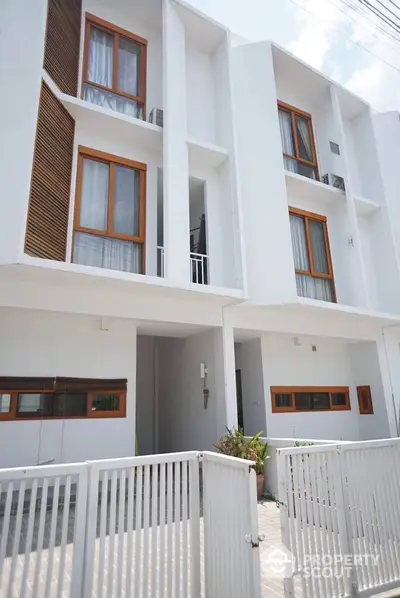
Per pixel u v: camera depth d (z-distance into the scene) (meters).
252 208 7.74
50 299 5.94
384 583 3.45
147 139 7.18
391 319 8.95
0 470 2.35
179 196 6.77
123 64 7.75
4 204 4.95
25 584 2.26
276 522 5.05
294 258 8.66
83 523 2.51
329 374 9.70
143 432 9.82
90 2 7.57
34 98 5.38
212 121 8.21
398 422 9.36
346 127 10.73
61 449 6.18
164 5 7.55
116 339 6.96
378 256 9.82
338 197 9.29
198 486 3.09
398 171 10.79
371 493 3.64
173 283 6.25
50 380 6.24
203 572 3.32
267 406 8.55
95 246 6.45
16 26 5.64
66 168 6.23
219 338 7.48
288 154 9.36
